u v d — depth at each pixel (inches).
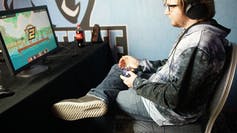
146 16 72.1
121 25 76.0
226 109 71.8
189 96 38.5
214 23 41.4
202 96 40.6
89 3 76.7
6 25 46.3
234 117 71.0
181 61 37.7
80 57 61.5
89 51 66.3
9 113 37.9
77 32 73.3
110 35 78.3
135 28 74.8
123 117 47.9
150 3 70.3
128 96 46.9
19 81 48.7
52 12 81.7
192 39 38.3
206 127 40.8
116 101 48.2
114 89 50.4
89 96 46.7
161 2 68.9
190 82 37.7
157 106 42.8
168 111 42.2
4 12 46.2
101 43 74.2
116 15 75.3
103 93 46.9
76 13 79.4
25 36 50.8
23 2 83.4
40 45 55.3
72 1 78.3
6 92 42.6
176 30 70.4
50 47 59.1
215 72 38.6
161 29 72.1
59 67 55.0
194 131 42.1
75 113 46.5
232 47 40.7
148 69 57.7
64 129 53.6
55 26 83.3
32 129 43.5
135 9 72.5
